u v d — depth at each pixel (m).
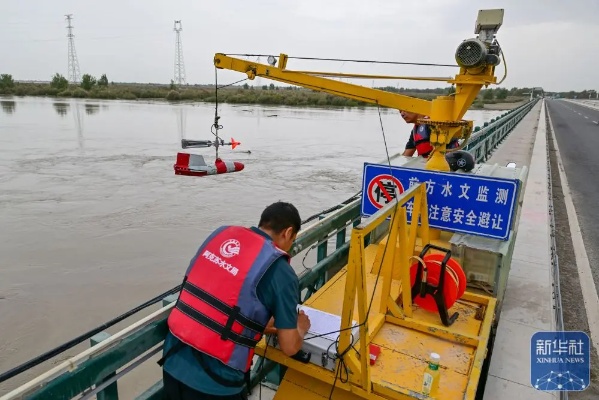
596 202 9.85
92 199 11.50
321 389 2.54
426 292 2.88
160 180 13.84
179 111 47.66
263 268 1.93
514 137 18.00
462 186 3.42
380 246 3.54
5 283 6.71
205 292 1.96
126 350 2.02
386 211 2.36
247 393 2.86
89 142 21.89
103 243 8.45
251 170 15.91
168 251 8.11
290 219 2.20
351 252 2.11
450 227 3.54
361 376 2.27
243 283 1.92
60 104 54.94
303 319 2.36
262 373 3.07
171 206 10.96
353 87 3.80
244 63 4.08
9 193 11.96
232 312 1.92
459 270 2.93
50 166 15.74
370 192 3.84
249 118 40.66
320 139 25.73
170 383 2.00
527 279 4.63
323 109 65.56
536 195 8.37
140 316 5.79
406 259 2.79
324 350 2.33
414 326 2.79
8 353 5.04
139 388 4.32
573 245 6.92
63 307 6.05
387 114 55.47
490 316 2.90
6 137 23.12
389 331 2.79
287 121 38.75
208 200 11.60
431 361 2.21
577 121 37.75
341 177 14.93
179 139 23.72
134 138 23.81
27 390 1.64
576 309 4.75
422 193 3.08
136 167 15.81
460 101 3.49
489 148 12.97
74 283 6.77
